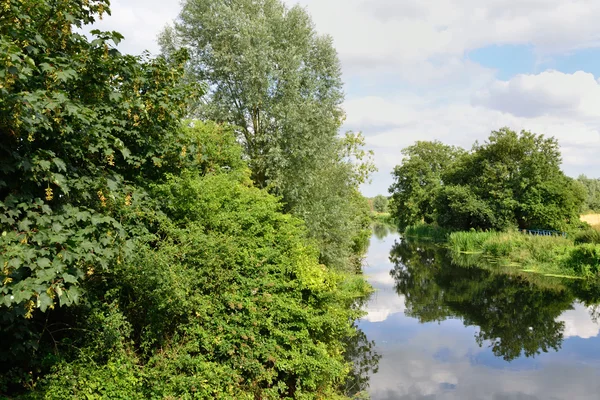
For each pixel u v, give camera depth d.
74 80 5.86
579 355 12.22
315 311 8.62
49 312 6.79
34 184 5.06
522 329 14.66
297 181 15.95
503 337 13.88
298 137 15.66
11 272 4.18
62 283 4.54
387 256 33.78
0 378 5.62
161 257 6.81
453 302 18.31
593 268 22.44
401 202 57.53
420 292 20.25
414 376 10.70
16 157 4.55
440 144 57.47
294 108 15.70
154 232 8.21
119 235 5.48
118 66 6.37
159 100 7.10
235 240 8.30
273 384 8.18
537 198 34.16
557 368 11.24
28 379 5.79
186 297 7.13
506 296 19.09
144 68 7.28
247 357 7.41
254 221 9.01
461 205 37.84
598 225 31.27
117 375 6.16
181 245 7.67
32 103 4.40
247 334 7.41
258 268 8.30
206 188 8.41
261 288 8.04
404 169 56.88
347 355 12.33
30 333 5.73
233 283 7.77
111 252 5.23
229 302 7.47
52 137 5.36
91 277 6.70
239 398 7.10
